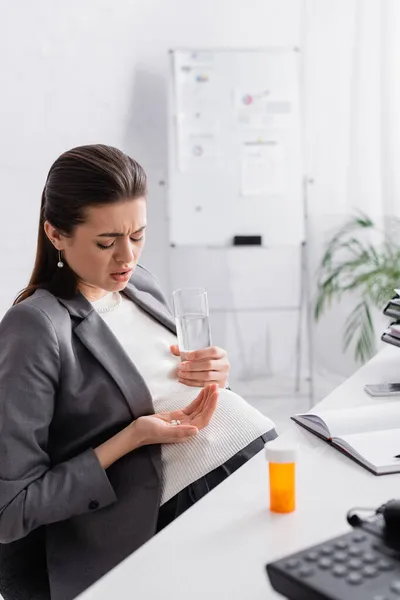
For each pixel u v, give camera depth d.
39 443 1.23
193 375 1.40
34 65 2.64
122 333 1.45
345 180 3.47
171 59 3.27
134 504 1.26
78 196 1.24
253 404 3.31
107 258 1.29
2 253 2.56
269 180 3.32
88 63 2.94
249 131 3.31
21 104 2.59
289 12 3.46
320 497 1.01
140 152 3.32
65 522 1.29
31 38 2.62
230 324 3.66
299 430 1.25
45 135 2.73
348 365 3.50
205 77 3.28
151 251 3.45
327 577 0.73
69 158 1.27
